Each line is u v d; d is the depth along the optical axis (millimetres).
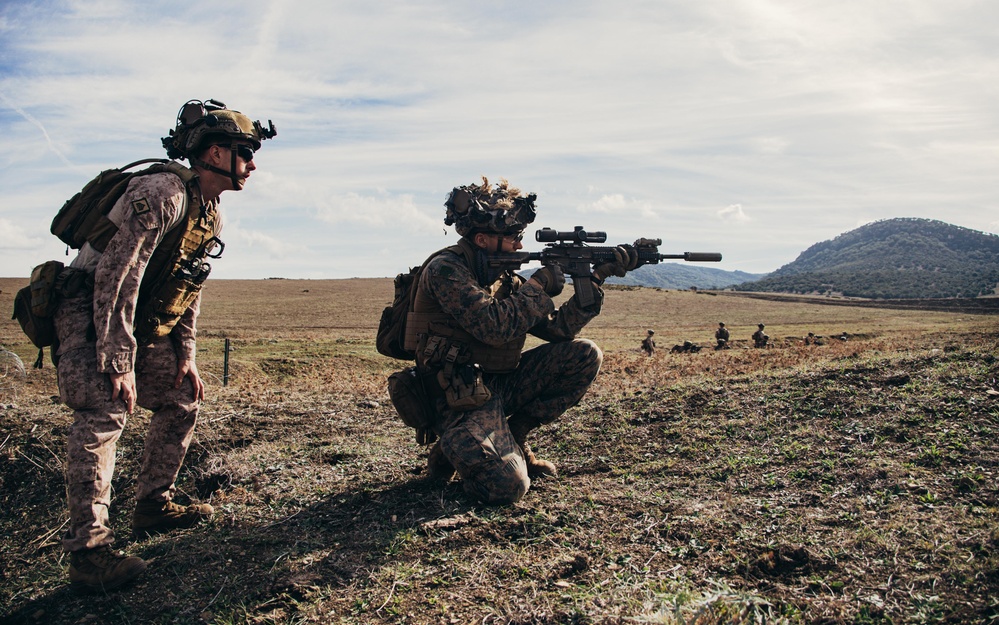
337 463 5000
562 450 5027
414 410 4090
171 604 2969
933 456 3982
